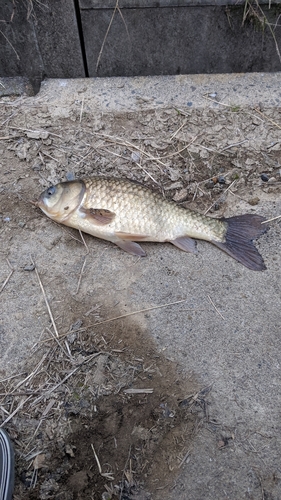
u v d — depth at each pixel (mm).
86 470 404
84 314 496
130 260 538
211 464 406
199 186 610
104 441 417
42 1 640
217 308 499
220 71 725
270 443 416
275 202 591
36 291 514
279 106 679
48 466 406
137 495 394
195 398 439
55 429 424
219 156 635
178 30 672
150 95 700
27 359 467
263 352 468
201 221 533
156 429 423
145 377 452
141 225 530
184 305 502
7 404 439
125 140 649
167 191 605
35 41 683
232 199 597
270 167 623
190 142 647
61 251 547
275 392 443
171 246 550
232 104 683
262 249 544
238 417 429
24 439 421
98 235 539
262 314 493
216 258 537
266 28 666
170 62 712
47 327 487
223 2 637
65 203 527
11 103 694
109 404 436
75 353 469
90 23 666
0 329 487
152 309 499
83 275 527
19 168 620
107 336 479
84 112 678
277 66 717
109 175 616
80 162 625
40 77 730
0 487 362
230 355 466
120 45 692
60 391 445
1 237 558
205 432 421
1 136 651
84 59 713
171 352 469
